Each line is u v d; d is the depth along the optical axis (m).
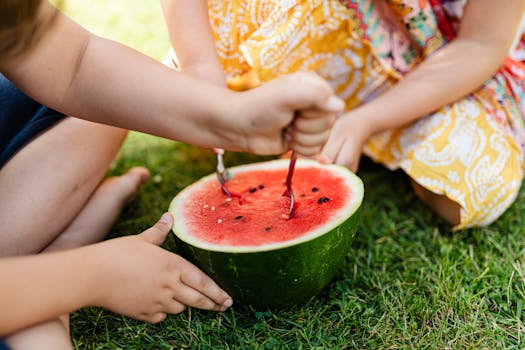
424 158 1.51
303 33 1.48
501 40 1.43
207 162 1.81
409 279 1.35
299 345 1.16
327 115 0.93
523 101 1.59
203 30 1.40
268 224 1.16
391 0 1.44
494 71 1.47
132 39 2.32
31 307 0.92
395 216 1.59
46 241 1.28
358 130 1.45
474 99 1.57
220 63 1.52
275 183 1.31
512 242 1.44
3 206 1.22
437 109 1.51
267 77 1.53
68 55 1.07
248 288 1.14
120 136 1.41
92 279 1.01
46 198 1.25
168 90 1.05
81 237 1.36
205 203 1.27
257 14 1.48
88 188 1.35
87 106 1.11
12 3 0.95
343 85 1.63
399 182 1.75
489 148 1.50
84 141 1.31
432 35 1.50
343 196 1.21
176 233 1.18
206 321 1.23
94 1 2.71
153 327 1.22
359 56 1.55
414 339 1.17
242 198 1.27
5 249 1.21
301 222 1.15
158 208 1.60
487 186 1.46
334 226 1.11
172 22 1.40
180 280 1.15
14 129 1.36
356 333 1.19
